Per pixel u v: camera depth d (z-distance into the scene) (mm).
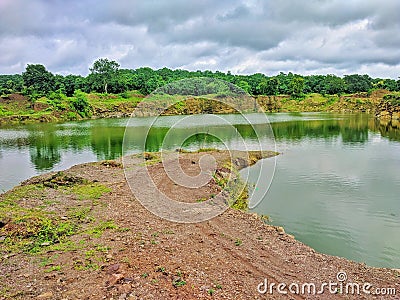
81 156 23062
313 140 30891
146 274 5820
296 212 11438
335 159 21406
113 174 14523
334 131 38500
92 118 62656
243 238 8133
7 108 62344
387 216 11133
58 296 5062
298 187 14656
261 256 7199
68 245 7012
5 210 9086
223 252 7207
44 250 6734
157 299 5125
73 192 11453
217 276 6090
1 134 37812
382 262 7957
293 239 8492
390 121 51688
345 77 106562
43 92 76188
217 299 5316
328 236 9469
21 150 26203
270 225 9844
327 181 15758
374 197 13281
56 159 22047
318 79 106000
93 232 7793
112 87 79812
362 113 73562
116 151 24812
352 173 17469
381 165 19562
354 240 9234
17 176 17000
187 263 6453
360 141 30172
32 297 5039
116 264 6090
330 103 84562
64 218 8656
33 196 10758
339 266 7125
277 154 22938
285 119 55000
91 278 5613
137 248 6934
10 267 5992
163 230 8148
